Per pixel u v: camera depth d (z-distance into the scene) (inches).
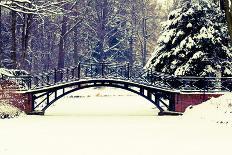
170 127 792.9
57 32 2758.4
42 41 2731.3
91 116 1058.1
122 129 763.4
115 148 544.7
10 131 719.1
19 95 1098.7
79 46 2903.5
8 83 1093.1
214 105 980.6
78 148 542.6
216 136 659.4
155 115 1104.8
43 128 773.3
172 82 1216.2
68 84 1155.3
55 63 2910.9
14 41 1539.1
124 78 1168.8
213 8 1282.0
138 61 3206.2
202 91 1144.8
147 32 3275.1
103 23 2669.8
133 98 1889.8
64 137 648.4
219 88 1159.6
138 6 3075.8
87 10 2532.0
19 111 1058.7
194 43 1245.7
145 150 530.0
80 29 2819.9
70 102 1633.9
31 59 2551.7
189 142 598.2
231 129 741.3
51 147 548.7
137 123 874.1
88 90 2151.8
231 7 929.5
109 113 1165.1
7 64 2003.0
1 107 995.3
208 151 523.2
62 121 916.6
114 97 1961.1
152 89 1154.7
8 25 2210.9
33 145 564.1
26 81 1146.0
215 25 1274.6
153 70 1316.4
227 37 1267.2
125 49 2989.7
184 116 1010.7
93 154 500.1
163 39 1302.9
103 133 702.5
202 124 832.9
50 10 1112.2
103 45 2652.6
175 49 1277.1
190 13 1270.9
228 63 1264.8
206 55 1250.0
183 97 1143.0
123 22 3024.1
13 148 536.7
